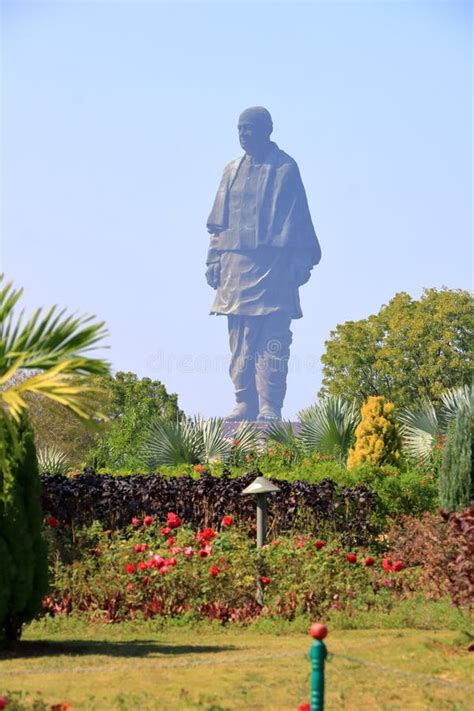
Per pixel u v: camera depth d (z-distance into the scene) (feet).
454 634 48.39
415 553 63.26
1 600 43.55
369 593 56.85
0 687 36.01
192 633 50.72
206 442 114.11
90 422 37.04
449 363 263.49
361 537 75.10
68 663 40.86
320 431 112.88
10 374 37.55
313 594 54.80
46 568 45.44
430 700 34.81
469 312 267.80
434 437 114.32
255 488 57.82
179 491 75.25
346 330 277.64
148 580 54.24
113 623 53.26
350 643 46.32
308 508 75.15
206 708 32.73
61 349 38.24
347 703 34.30
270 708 33.32
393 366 269.23
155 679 37.58
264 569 55.52
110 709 32.65
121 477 78.74
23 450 44.80
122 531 71.51
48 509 71.56
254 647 45.55
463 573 50.34
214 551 56.95
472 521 50.24
